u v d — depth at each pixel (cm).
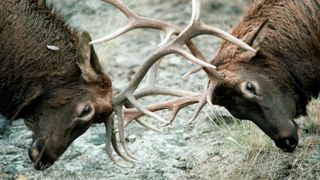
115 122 1388
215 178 1288
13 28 1189
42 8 1202
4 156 1339
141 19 1210
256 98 1220
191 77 1591
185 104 1253
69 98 1182
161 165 1331
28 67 1191
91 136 1402
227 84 1216
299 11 1259
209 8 1856
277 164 1314
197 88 1552
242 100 1222
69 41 1199
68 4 1853
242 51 1225
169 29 1216
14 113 1214
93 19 1797
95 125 1434
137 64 1641
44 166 1194
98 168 1322
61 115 1184
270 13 1261
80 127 1184
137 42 1734
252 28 1245
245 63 1226
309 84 1270
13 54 1192
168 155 1358
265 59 1235
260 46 1216
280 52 1247
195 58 1180
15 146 1369
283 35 1252
